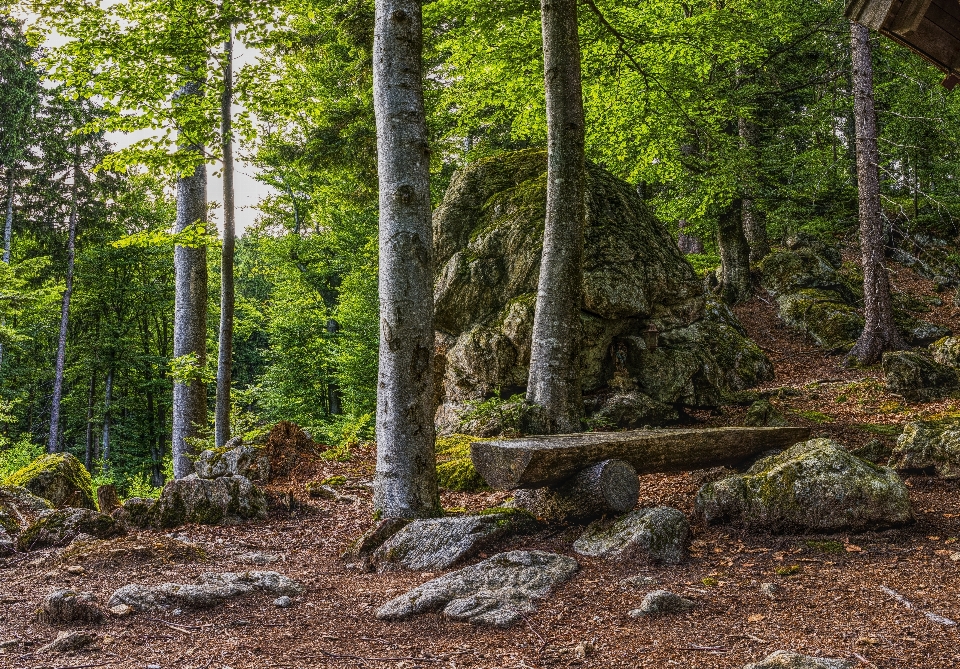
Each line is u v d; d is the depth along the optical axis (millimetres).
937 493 6629
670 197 18953
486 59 13109
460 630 3920
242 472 9102
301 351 21734
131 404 28094
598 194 11945
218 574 4949
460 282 11578
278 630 3977
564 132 8883
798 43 19125
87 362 27078
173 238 10281
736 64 17547
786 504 5574
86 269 26406
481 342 10859
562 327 8961
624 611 4133
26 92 25359
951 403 11070
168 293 26906
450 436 9898
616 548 5246
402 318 6301
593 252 11109
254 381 37656
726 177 16078
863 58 14422
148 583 5035
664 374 11125
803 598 4223
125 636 3844
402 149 6348
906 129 19484
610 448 6051
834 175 19391
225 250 10398
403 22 6371
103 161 10141
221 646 3703
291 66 10852
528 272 11156
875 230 14492
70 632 3744
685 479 7512
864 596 4176
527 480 5664
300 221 23609
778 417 10594
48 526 6309
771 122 20328
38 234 27109
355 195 17844
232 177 10398
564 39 8867
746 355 14609
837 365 14914
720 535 5680
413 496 6281
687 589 4480
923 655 3277
